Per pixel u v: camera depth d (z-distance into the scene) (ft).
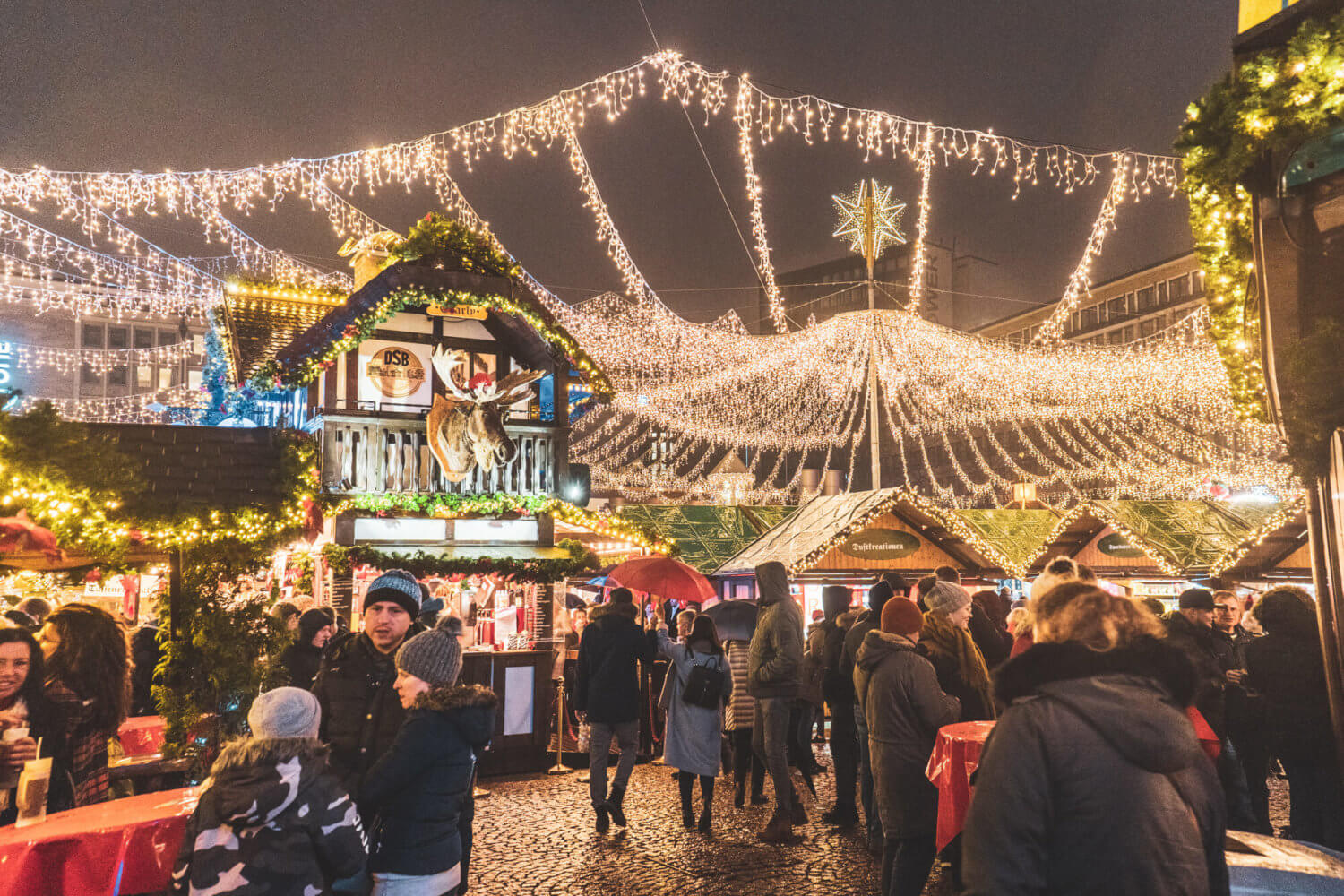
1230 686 21.63
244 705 22.16
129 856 13.73
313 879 10.91
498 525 46.52
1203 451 126.52
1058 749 7.73
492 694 13.65
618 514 60.34
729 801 30.04
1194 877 7.46
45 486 17.95
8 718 14.66
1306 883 10.41
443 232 43.83
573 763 37.76
